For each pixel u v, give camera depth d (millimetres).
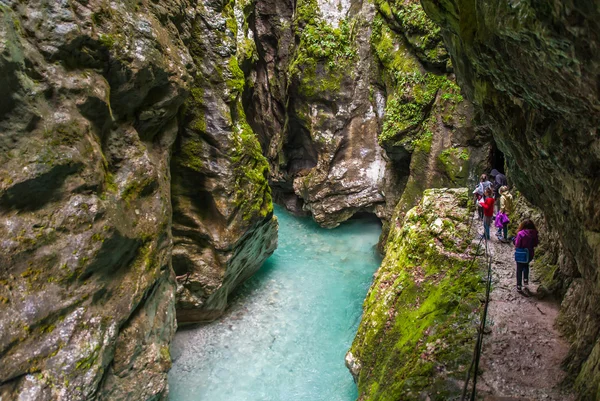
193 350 11133
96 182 6449
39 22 5828
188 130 10648
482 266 9055
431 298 8500
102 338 6219
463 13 5238
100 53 6734
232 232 11125
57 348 5621
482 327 5582
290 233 18234
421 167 14938
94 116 6754
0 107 5277
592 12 2900
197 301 11094
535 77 4258
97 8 6711
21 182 5438
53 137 5859
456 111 14219
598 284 5145
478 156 14070
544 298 8164
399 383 6906
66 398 5539
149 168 7863
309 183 17922
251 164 11992
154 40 7926
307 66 17000
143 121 8203
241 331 11945
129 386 6965
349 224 18953
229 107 11219
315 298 13609
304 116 17625
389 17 15766
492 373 6543
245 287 13852
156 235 7809
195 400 9734
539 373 6488
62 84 6039
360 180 17500
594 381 5266
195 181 10914
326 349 11461
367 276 14938
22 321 5344
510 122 5957
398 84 15367
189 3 10484
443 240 9867
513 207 11516
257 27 18984
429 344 7258
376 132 17266
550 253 9109
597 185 4391
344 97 17031
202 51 10805
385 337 8727
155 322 7855
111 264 6695
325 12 17078
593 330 6000
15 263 5434
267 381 10383
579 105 3904
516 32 3848
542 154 5355
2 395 5070
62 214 5965
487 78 5789
